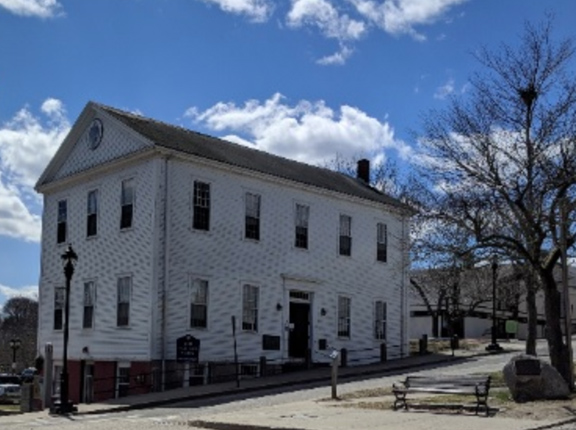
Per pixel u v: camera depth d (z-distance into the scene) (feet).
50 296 121.19
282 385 93.56
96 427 61.31
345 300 123.85
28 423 68.54
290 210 117.29
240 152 120.78
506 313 205.05
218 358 103.96
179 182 103.50
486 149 80.84
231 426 56.29
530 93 75.72
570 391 68.08
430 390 60.85
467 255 76.84
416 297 179.11
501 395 67.82
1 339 257.55
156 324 98.73
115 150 110.22
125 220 106.93
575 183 71.67
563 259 71.61
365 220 129.39
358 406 66.03
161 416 69.62
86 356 110.32
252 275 110.22
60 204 121.90
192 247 103.50
